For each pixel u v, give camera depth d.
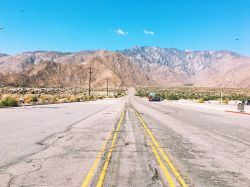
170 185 7.11
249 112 35.34
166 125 20.41
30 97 53.28
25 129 17.12
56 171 8.25
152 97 81.94
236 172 8.34
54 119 23.36
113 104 56.41
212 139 14.34
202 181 7.46
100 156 10.17
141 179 7.56
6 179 7.49
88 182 7.29
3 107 39.00
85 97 87.44
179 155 10.49
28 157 9.95
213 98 109.06
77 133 15.77
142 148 11.69
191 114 32.03
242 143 13.32
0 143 12.55
